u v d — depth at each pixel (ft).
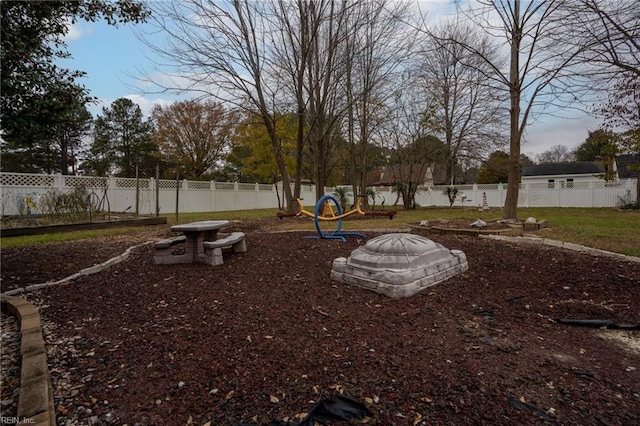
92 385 5.86
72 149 92.84
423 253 11.59
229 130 80.84
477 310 9.17
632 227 24.22
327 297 10.34
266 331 7.93
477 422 4.70
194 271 13.76
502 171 76.23
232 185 60.64
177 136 83.76
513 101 26.66
